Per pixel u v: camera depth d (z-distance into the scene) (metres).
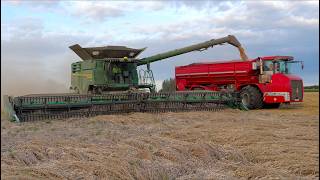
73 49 17.73
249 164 7.05
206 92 17.84
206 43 20.83
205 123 12.72
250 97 20.88
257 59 21.33
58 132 10.55
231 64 22.50
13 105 13.39
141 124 12.48
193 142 8.96
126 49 17.84
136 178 6.02
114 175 5.87
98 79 17.03
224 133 9.91
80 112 14.45
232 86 22.59
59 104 14.08
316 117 15.36
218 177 6.16
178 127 11.69
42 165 6.30
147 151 7.46
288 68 21.30
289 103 22.09
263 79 20.92
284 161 6.88
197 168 6.73
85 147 7.94
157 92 16.84
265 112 17.97
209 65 23.66
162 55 19.58
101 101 14.98
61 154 7.11
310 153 7.50
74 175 5.76
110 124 12.34
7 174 5.63
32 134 10.16
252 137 9.25
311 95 30.38
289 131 10.73
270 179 5.98
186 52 20.16
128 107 15.64
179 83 25.52
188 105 17.19
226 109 18.48
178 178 6.18
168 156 7.19
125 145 8.12
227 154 7.59
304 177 6.10
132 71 17.77
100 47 17.48
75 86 18.61
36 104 13.66
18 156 6.88
